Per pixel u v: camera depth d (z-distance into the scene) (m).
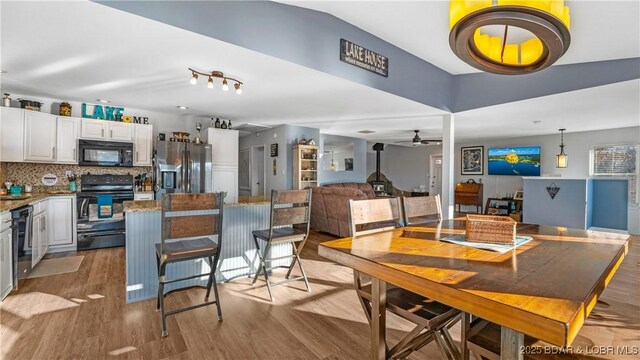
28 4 1.80
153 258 2.73
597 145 6.51
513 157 7.88
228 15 2.31
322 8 2.81
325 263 3.74
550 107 4.30
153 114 5.19
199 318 2.33
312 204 5.68
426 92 4.17
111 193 4.47
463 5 1.33
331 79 3.12
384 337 1.47
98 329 2.14
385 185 10.73
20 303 2.54
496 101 4.19
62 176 4.47
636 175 5.93
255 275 3.08
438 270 1.08
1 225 2.57
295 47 2.71
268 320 2.30
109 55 2.56
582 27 2.55
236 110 4.77
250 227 3.29
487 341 1.17
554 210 5.46
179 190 4.88
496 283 0.95
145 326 2.19
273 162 6.74
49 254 3.96
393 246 1.43
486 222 1.50
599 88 3.38
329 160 7.83
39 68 2.90
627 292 2.79
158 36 2.21
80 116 4.48
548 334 0.71
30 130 3.95
